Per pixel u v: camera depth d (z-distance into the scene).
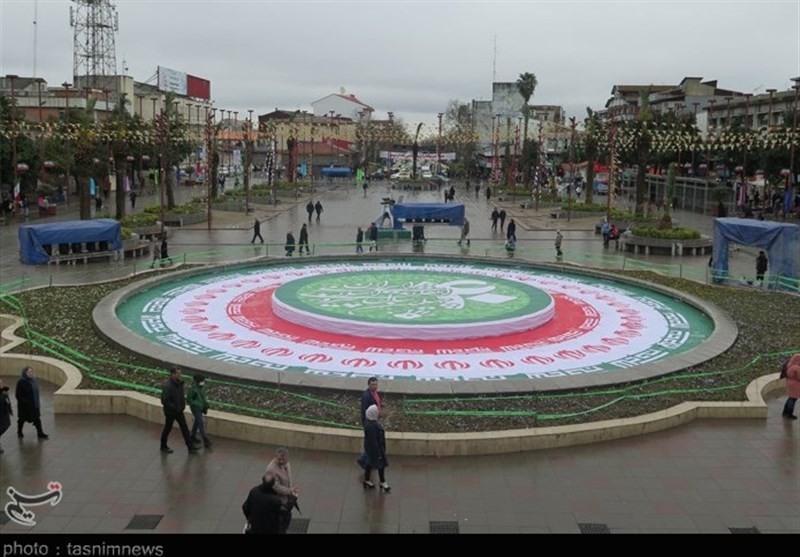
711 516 12.01
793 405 16.31
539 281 32.72
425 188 103.88
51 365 18.55
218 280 31.61
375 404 13.16
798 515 12.10
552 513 12.01
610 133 66.88
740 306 26.89
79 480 13.02
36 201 63.41
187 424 14.87
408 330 22.20
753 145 63.16
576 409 16.06
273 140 102.19
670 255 42.00
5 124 54.19
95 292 27.72
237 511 11.93
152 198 79.12
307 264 36.19
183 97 128.25
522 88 100.75
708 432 15.52
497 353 21.28
